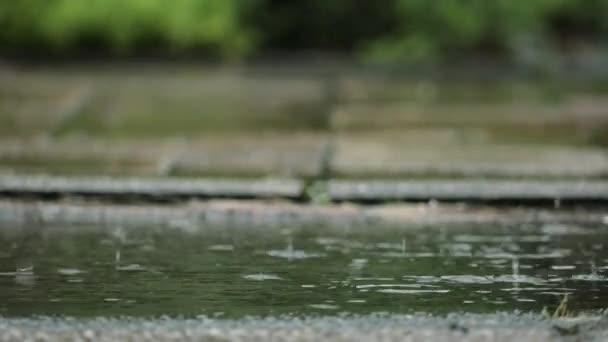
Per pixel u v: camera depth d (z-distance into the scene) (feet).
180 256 40.27
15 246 42.39
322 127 73.36
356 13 115.44
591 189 51.65
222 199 52.34
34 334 27.86
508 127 73.05
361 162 60.64
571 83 97.40
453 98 86.79
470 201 51.26
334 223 48.06
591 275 36.70
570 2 124.47
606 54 118.01
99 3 106.73
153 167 59.26
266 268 37.91
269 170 58.54
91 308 31.35
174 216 49.32
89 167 59.06
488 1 112.16
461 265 38.47
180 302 32.17
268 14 115.96
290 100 84.94
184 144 66.64
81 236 44.78
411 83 95.45
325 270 37.50
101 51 107.55
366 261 39.24
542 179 55.21
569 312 30.63
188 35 108.27
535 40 117.50
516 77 101.09
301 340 27.22
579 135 69.82
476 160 60.90
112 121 75.56
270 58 111.04
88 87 89.40
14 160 61.00
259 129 72.43
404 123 74.79
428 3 111.96
